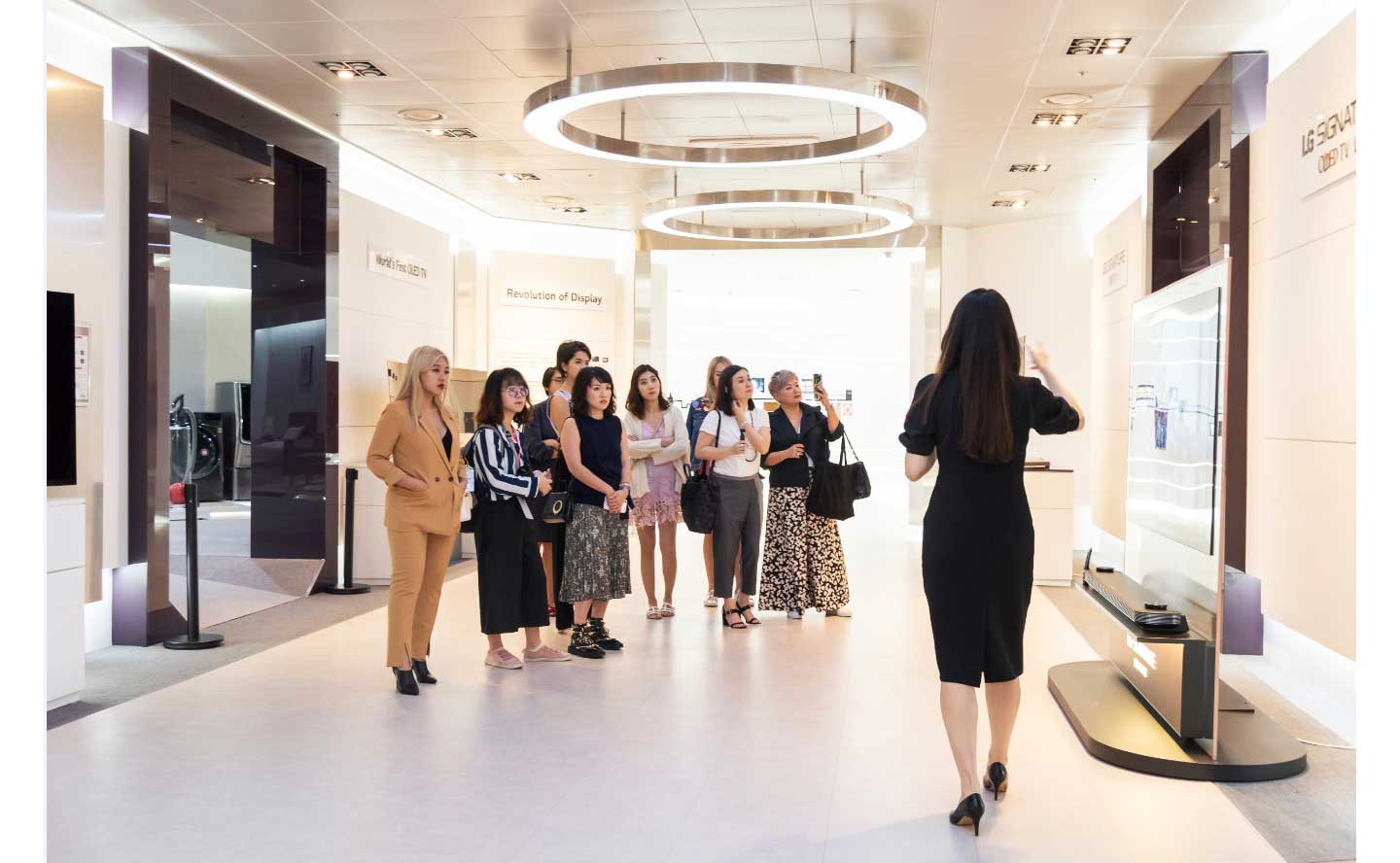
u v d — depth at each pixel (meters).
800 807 3.67
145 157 6.63
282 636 6.81
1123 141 9.39
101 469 6.28
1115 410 11.12
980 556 3.42
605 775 4.01
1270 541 6.38
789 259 16.42
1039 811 3.62
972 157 10.10
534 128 7.41
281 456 9.07
